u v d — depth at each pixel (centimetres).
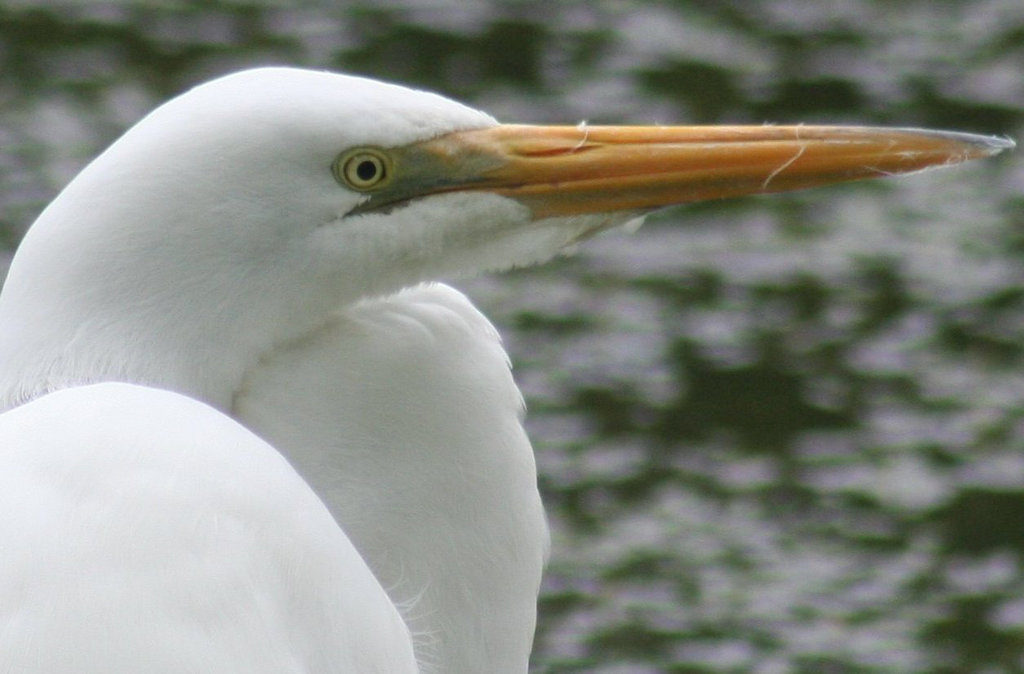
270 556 357
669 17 1977
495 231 454
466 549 455
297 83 422
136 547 340
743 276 1534
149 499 347
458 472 451
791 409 1352
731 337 1438
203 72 1783
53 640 326
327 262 428
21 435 362
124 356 405
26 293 405
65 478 349
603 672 1088
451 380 450
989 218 1636
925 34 1956
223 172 409
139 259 405
